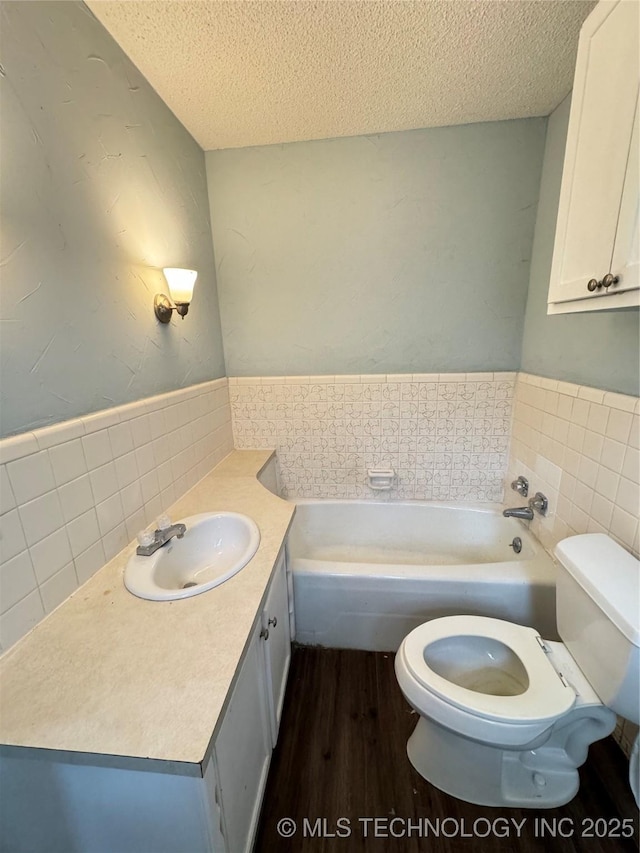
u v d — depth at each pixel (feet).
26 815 2.38
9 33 2.65
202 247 6.02
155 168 4.63
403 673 3.60
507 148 5.62
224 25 3.69
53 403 3.09
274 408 7.14
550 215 5.35
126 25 3.65
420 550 7.19
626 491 3.76
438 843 3.37
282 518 4.47
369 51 4.08
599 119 2.97
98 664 2.48
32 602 2.78
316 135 5.76
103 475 3.56
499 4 3.52
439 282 6.25
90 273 3.51
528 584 4.79
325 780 3.86
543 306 5.58
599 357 4.30
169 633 2.73
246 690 3.06
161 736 2.01
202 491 5.36
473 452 6.91
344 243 6.26
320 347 6.77
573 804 3.62
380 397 6.85
